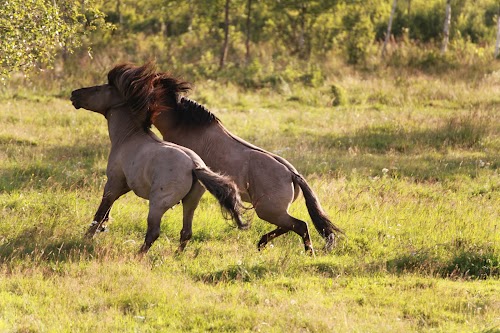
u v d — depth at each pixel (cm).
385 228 4441
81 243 3725
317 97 10425
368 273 3616
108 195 3838
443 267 3756
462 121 7931
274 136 7569
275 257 3756
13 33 4938
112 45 12550
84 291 3100
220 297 3122
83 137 7081
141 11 15075
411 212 4809
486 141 7431
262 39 14100
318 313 2931
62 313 2856
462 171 6225
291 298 3136
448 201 5247
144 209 4625
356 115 9062
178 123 4044
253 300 3109
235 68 12006
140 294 3048
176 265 3578
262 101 10331
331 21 13862
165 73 4066
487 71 12100
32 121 7844
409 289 3362
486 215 4834
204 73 11656
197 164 3591
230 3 12950
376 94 10675
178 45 13212
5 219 4162
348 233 4319
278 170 3850
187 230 3806
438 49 13625
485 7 16662
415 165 6338
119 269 3366
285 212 3859
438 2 15962
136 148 3747
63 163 5841
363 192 5247
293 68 12138
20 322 2741
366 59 12975
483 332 2783
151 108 3819
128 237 4041
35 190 4903
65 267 3403
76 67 11044
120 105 3903
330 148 7119
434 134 7669
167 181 3547
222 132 4019
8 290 3103
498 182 5869
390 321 2920
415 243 4209
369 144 7331
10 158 5881
